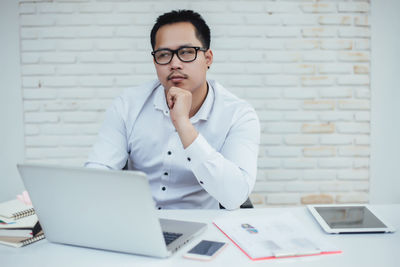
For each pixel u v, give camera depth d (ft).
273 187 7.74
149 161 4.50
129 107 4.52
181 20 3.79
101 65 7.54
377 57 7.59
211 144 4.34
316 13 7.50
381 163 7.75
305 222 3.26
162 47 3.80
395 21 7.52
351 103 7.66
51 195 2.58
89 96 7.57
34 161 7.62
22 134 7.58
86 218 2.56
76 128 7.62
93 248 2.72
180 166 4.28
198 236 2.90
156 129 4.39
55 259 2.54
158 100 4.40
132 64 7.55
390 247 2.70
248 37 7.54
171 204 4.41
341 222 3.16
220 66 7.58
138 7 7.43
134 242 2.51
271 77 7.61
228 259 2.50
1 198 7.64
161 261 2.48
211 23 7.49
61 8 7.39
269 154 7.71
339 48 7.57
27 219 2.99
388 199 7.79
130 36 7.48
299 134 7.70
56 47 7.47
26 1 7.36
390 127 7.70
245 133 4.18
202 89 4.17
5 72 7.45
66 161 7.64
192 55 3.80
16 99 7.52
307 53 7.57
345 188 7.77
